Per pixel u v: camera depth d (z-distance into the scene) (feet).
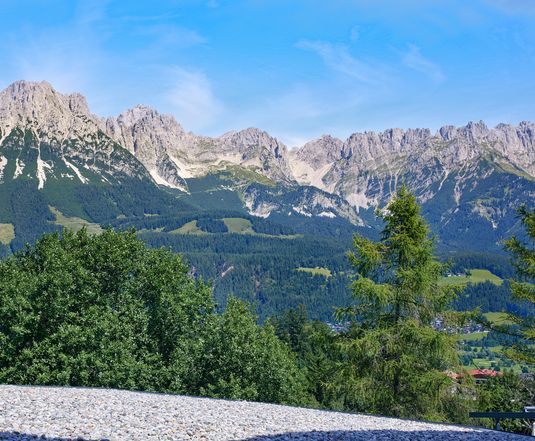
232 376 120.98
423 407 93.66
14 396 65.67
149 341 125.08
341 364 97.96
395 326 95.66
